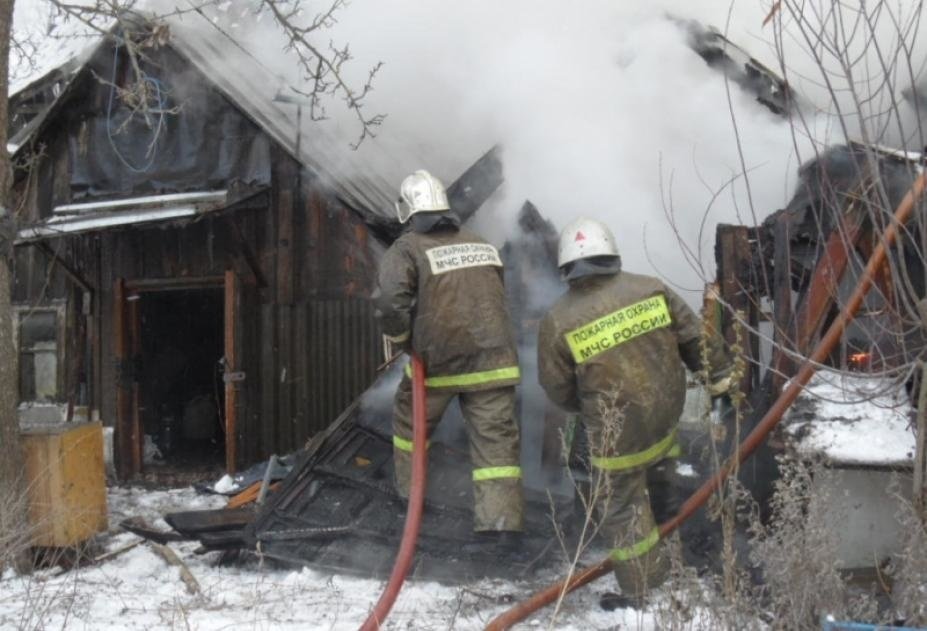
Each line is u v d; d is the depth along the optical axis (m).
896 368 3.75
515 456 4.93
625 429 4.40
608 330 4.43
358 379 8.45
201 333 11.55
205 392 11.59
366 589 4.98
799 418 4.45
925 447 3.68
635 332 4.45
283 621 4.45
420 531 5.21
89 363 9.41
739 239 5.16
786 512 3.73
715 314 4.93
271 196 8.66
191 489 8.48
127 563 5.82
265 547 5.39
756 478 4.85
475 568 5.11
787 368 4.77
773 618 3.66
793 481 3.84
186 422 11.27
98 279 9.34
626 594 4.39
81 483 5.75
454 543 5.16
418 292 4.95
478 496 4.86
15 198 9.02
